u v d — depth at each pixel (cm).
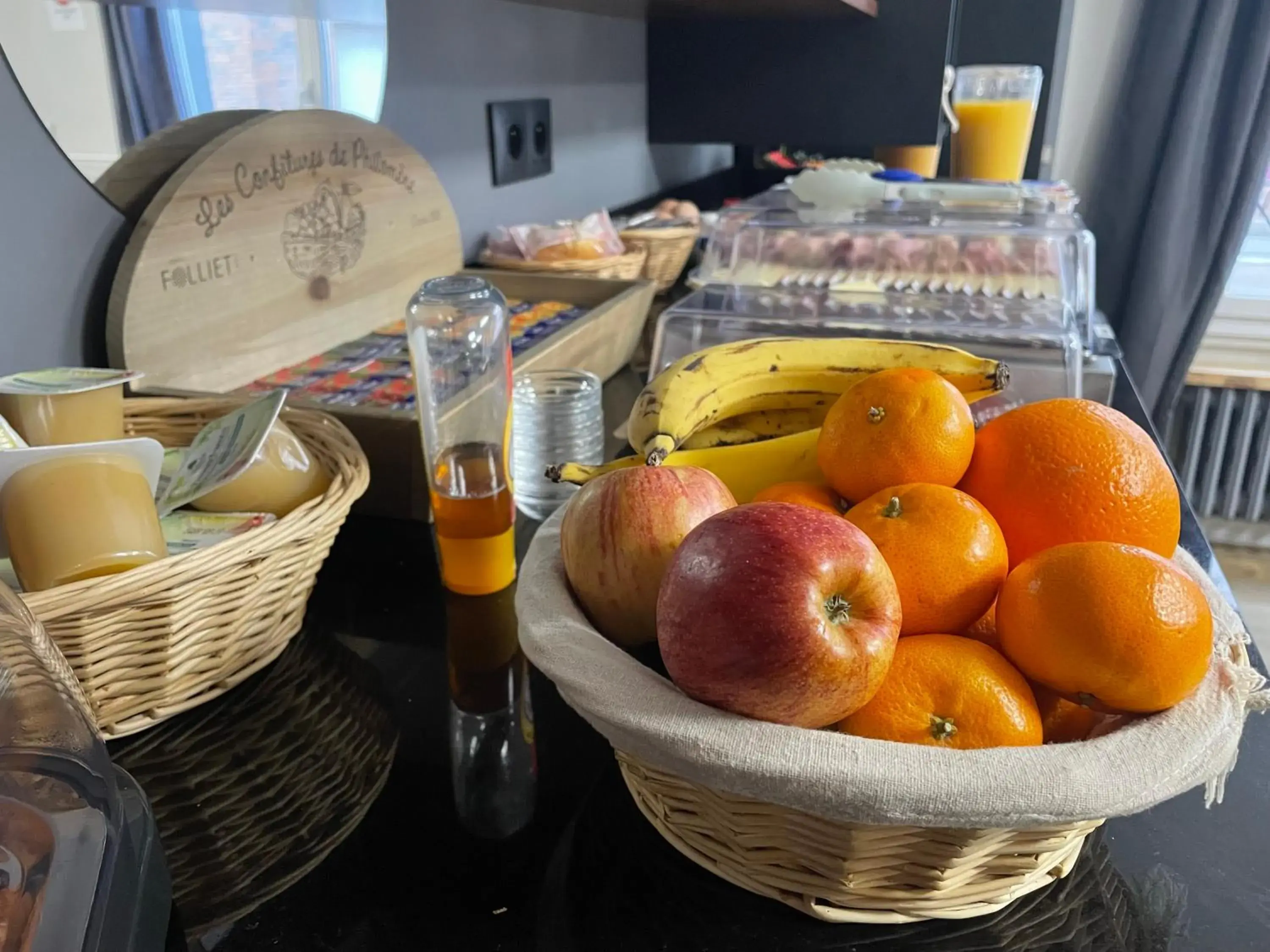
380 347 102
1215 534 220
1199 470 220
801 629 37
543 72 142
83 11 73
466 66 124
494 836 49
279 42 90
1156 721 39
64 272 75
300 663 64
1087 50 211
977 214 114
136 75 78
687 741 37
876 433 50
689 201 208
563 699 60
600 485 50
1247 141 187
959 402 50
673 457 61
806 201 121
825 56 159
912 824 35
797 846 40
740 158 233
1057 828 38
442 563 72
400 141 108
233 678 59
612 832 49
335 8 96
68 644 47
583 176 159
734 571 38
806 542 38
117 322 76
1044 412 50
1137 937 42
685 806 43
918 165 176
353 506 79
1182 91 189
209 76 84
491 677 63
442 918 44
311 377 91
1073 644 40
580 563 48
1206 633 40
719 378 68
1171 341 203
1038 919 43
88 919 35
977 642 44
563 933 43
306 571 61
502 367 71
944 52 152
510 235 129
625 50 166
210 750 55
